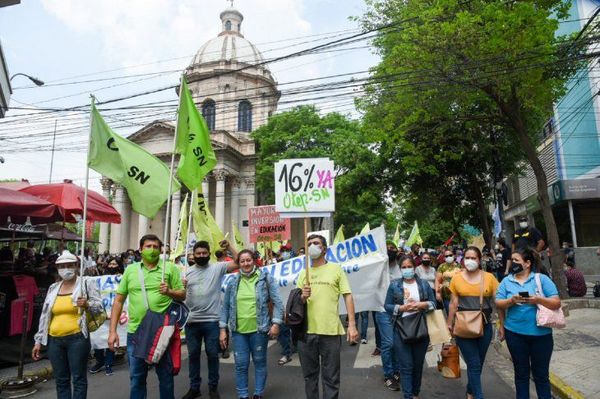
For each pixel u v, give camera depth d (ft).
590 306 37.14
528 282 15.07
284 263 28.91
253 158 142.61
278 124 125.80
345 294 15.40
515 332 14.93
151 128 134.10
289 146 124.36
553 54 36.47
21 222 29.94
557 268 39.32
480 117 51.06
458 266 28.32
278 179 18.24
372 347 28.32
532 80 38.14
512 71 37.55
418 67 41.96
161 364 15.33
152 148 133.90
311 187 17.98
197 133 22.33
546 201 40.50
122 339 25.59
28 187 28.40
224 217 140.26
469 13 38.47
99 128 18.62
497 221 55.42
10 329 25.38
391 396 18.80
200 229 30.66
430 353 26.21
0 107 37.60
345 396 18.85
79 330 16.05
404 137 61.11
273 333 17.29
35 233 47.65
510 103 41.91
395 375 19.92
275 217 37.88
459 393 19.17
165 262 16.20
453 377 17.52
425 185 81.46
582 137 75.41
